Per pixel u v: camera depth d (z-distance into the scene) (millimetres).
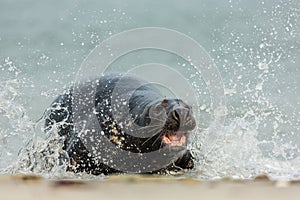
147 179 23562
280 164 31125
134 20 75250
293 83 47438
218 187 20406
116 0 81062
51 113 33875
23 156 31297
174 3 79500
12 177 23234
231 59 53469
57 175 28094
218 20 70438
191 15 74375
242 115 38250
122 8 78312
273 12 60906
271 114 39688
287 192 19203
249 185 21047
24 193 18672
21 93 40531
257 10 67938
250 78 47719
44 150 31469
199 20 72438
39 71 51438
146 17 76188
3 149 32531
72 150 30594
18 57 59781
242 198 18281
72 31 70062
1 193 18703
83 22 73750
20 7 80375
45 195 18328
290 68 50375
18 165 30859
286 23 59844
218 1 76688
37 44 66250
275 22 60969
